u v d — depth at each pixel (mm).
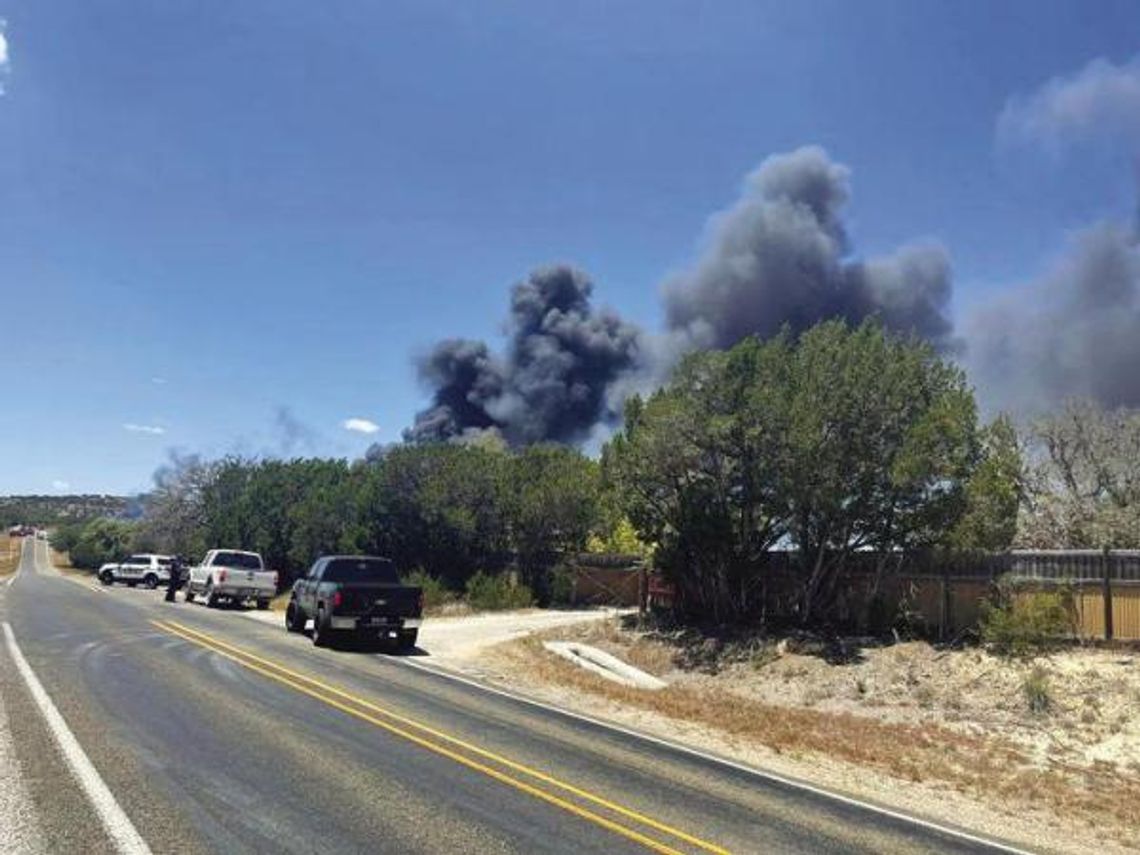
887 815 9281
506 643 24859
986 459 22359
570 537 40781
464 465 41938
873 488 23234
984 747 14992
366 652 20859
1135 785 13016
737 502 26344
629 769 10188
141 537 84875
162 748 9656
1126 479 25250
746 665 22719
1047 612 18984
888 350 24359
